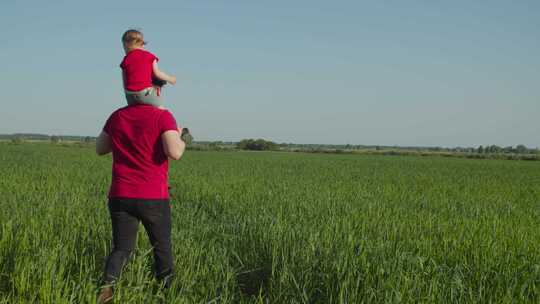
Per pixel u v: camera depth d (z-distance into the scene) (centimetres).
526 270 446
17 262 392
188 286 379
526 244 564
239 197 1020
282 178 1748
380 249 477
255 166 2809
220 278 418
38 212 653
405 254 454
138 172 362
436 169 3203
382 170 2817
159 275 388
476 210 958
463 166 3950
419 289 376
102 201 844
